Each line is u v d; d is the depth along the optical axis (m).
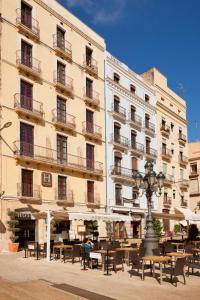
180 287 11.88
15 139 27.12
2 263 17.48
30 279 12.90
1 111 26.42
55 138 30.92
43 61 30.89
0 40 27.19
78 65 34.88
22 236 26.75
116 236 37.03
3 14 27.67
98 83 37.28
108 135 37.53
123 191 38.59
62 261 18.33
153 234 18.11
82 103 34.69
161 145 47.62
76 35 35.16
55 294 10.45
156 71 48.81
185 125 55.47
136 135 42.44
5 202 25.56
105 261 16.70
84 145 34.22
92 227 33.28
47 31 31.73
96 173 34.41
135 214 40.12
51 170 29.95
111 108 38.47
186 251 16.77
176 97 53.72
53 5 32.72
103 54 38.66
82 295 10.46
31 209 26.58
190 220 29.27
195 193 56.88
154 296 10.55
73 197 31.97
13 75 27.83
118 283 12.44
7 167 26.16
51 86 31.33
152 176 19.17
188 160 56.19
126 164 39.84
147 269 15.53
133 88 43.28
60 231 30.03
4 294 10.34
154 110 47.12
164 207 46.47
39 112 29.31
